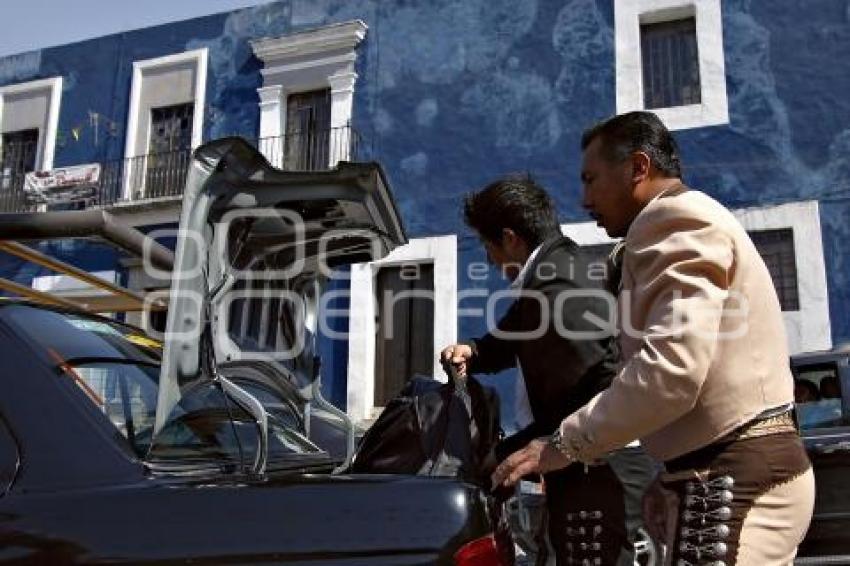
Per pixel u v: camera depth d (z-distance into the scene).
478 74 12.35
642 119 2.02
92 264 13.07
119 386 2.24
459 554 1.66
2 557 1.73
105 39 15.02
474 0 12.60
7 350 2.06
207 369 2.21
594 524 2.27
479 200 2.59
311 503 1.74
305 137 13.33
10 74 15.55
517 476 1.81
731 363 1.71
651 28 11.84
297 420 3.16
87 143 14.70
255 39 13.69
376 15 13.15
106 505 1.77
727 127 11.02
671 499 1.77
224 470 2.09
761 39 11.10
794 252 10.39
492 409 2.54
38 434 1.91
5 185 14.94
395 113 12.70
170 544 1.70
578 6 12.00
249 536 1.69
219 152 2.27
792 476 1.70
